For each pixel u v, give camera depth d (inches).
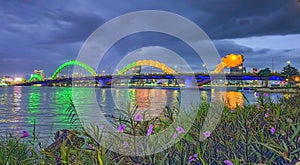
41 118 1022.4
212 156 111.5
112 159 102.3
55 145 149.1
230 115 161.2
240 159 100.2
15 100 2783.0
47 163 115.7
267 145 95.2
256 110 167.9
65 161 91.6
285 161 97.4
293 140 96.6
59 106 1911.9
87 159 106.3
